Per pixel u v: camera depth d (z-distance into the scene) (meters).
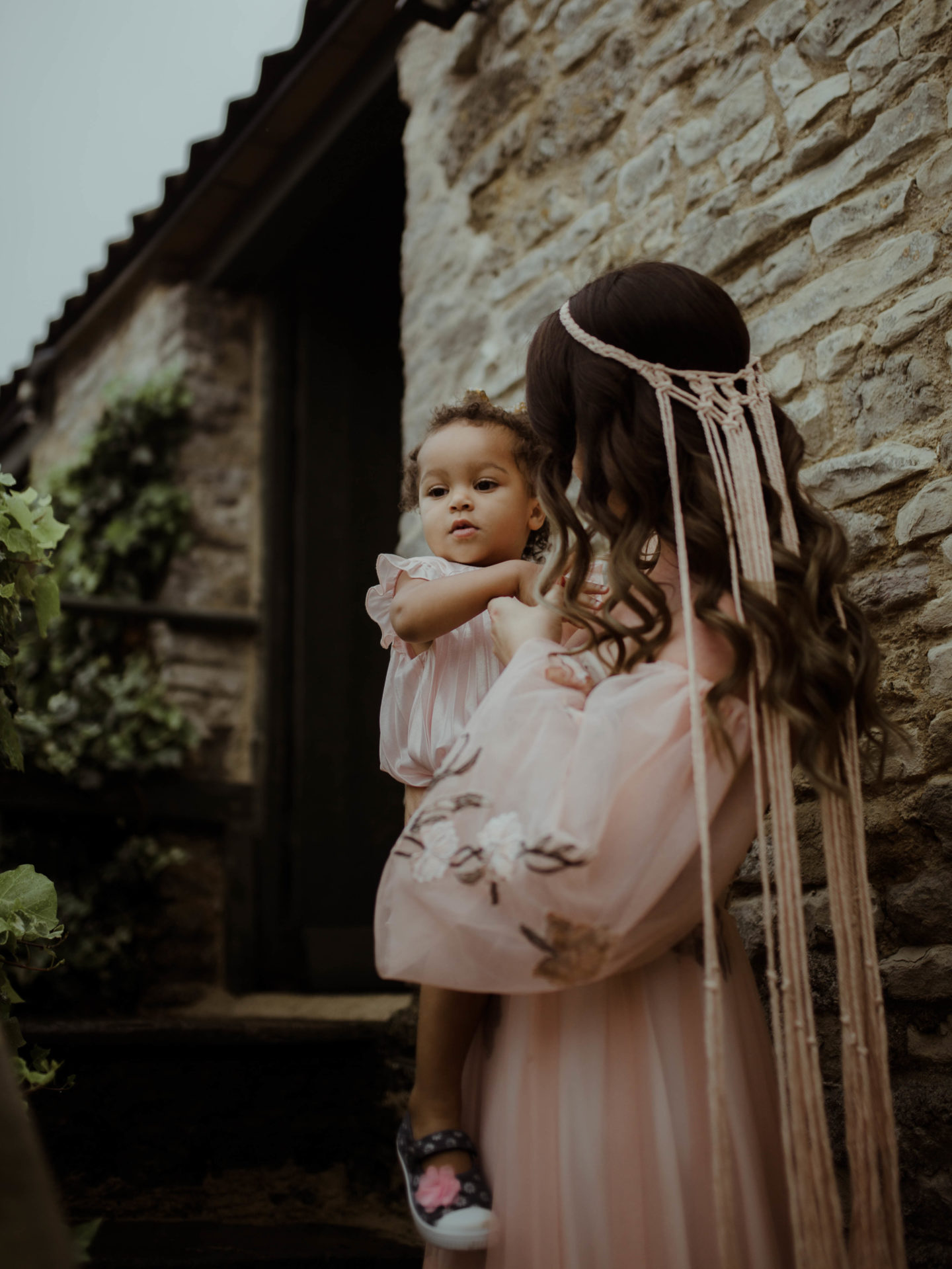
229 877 4.64
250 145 4.58
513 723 1.17
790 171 2.35
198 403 5.23
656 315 1.33
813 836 1.94
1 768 4.23
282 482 5.20
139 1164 2.47
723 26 2.59
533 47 3.24
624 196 2.83
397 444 5.42
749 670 1.17
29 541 1.93
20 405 7.00
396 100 4.17
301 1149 2.63
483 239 3.37
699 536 1.23
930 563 1.89
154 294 5.57
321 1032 2.70
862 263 2.14
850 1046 1.17
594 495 1.33
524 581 1.41
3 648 1.92
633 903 1.09
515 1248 1.10
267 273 5.23
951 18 2.04
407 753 1.46
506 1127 1.16
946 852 1.75
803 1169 1.08
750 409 1.33
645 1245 1.09
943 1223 1.60
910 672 1.88
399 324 5.56
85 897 4.33
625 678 1.21
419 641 1.41
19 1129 0.67
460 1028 1.26
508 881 1.08
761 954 1.99
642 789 1.12
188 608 4.87
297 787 4.82
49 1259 0.58
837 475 2.08
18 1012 4.07
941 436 1.93
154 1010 4.36
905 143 2.10
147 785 4.57
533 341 1.45
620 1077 1.15
